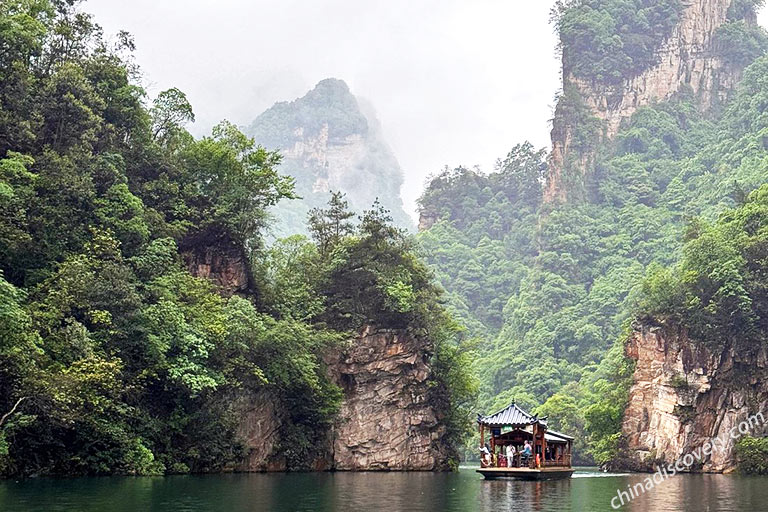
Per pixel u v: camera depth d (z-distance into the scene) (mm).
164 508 36281
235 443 68875
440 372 95750
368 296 88125
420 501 43375
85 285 57750
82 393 53031
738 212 112125
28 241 59562
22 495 40688
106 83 76000
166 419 63781
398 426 86562
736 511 41031
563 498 47250
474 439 151000
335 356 83750
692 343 101750
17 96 67500
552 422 152250
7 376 50125
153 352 60188
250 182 83188
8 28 68000
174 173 79000
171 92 84875
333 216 95750
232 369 67438
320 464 80438
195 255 78312
